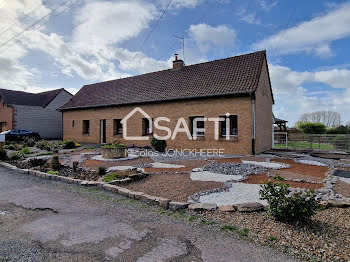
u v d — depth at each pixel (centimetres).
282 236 320
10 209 443
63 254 281
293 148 1625
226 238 322
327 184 592
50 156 1177
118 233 338
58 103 2916
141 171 736
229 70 1404
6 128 2559
